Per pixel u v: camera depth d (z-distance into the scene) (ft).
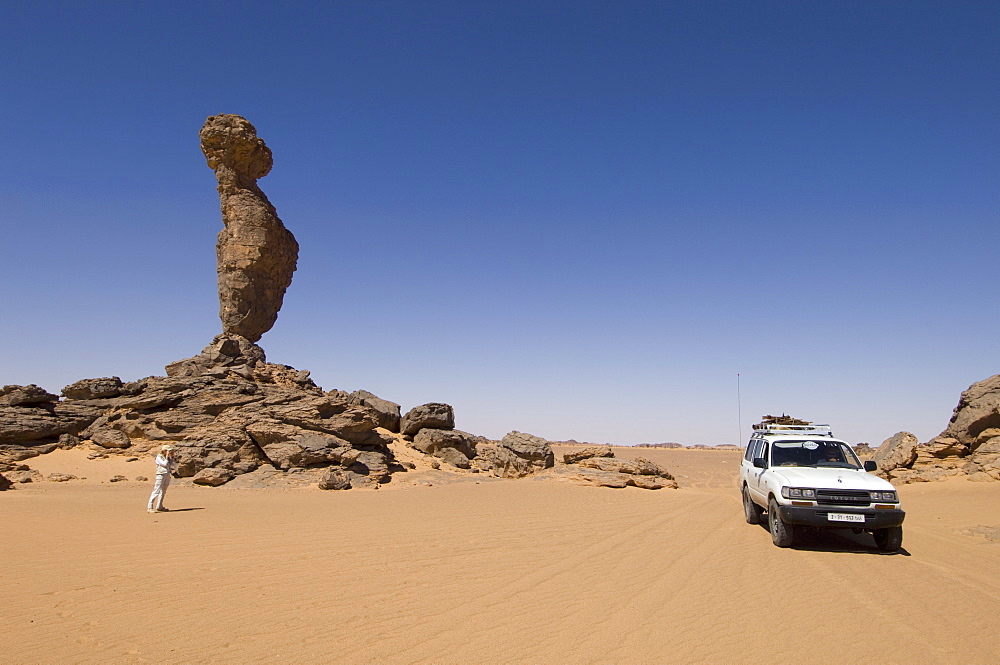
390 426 122.21
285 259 136.87
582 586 32.50
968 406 95.50
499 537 46.75
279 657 22.68
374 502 69.56
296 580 33.35
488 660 22.52
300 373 127.75
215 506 63.93
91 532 46.11
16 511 55.21
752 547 43.47
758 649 23.79
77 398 110.73
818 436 52.49
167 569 35.35
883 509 41.34
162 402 106.11
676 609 28.63
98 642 24.04
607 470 99.09
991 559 40.24
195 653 23.02
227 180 131.75
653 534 48.67
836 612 28.32
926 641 24.79
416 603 29.32
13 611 27.55
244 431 95.66
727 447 293.02
